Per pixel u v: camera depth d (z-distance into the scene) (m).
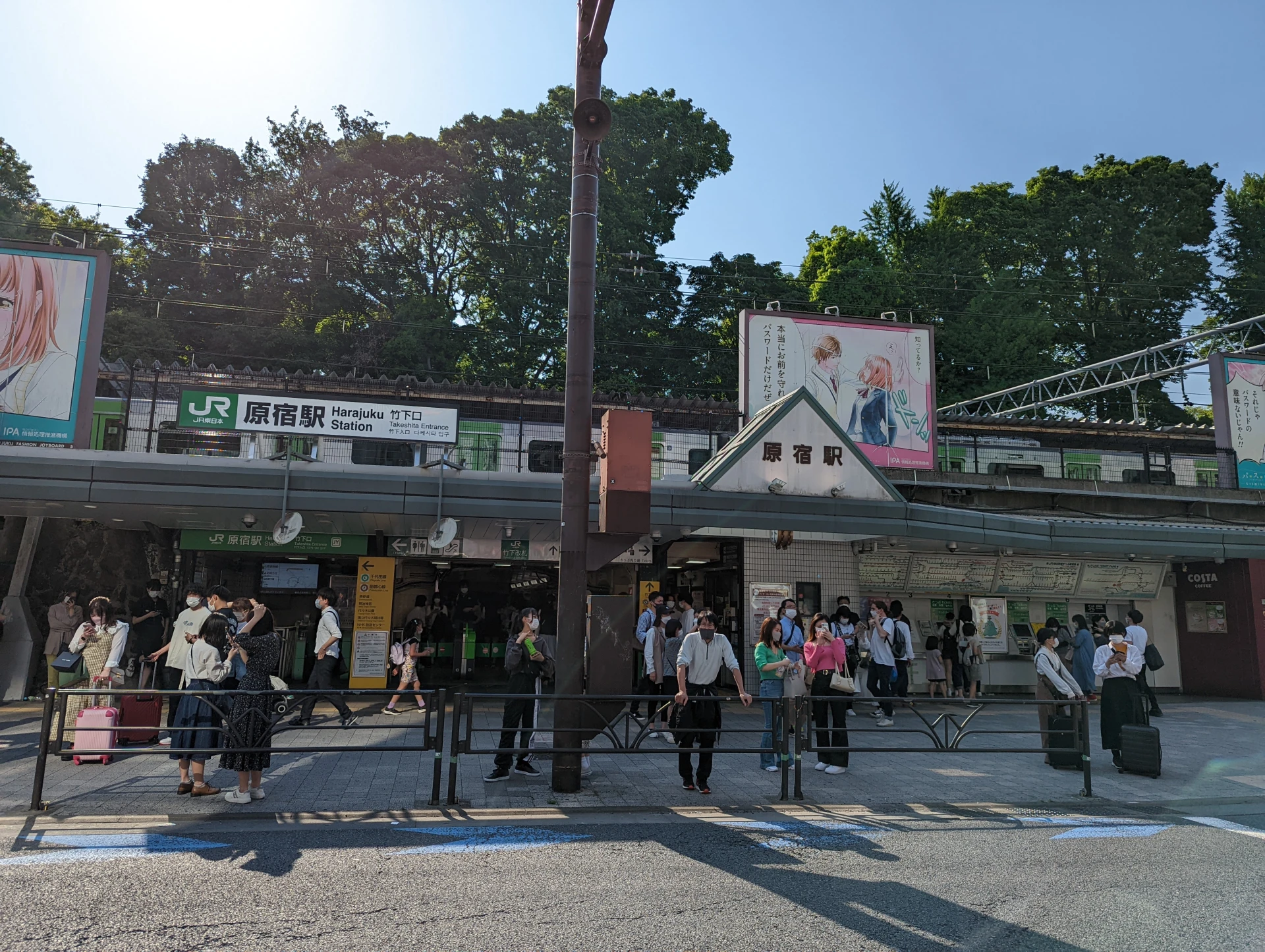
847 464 13.64
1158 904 4.88
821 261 38.62
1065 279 38.09
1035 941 4.27
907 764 9.67
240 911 4.49
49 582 14.96
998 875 5.42
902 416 18.73
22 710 12.32
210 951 3.95
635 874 5.31
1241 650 18.06
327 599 11.69
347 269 34.84
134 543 15.83
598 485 13.07
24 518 14.95
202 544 14.91
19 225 29.89
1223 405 20.89
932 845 6.17
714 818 6.91
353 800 7.17
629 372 33.81
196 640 7.39
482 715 12.98
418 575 18.84
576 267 8.16
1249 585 18.05
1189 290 37.75
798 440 13.48
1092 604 18.91
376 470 12.33
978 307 34.91
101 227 33.88
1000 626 17.64
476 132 34.59
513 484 12.67
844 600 14.66
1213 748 11.11
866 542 16.50
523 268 34.34
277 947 4.01
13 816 6.39
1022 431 21.25
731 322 37.03
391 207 34.72
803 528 13.20
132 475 11.59
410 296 34.62
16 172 31.28
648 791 7.87
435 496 12.43
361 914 4.50
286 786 7.65
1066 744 9.53
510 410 16.77
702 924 4.45
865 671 14.45
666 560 16.59
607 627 8.34
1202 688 18.77
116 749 6.63
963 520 14.41
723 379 34.91
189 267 34.22
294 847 5.76
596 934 4.27
